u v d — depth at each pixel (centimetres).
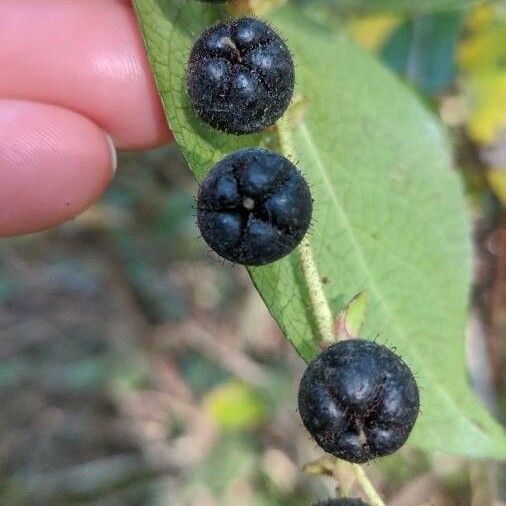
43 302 18
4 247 17
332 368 6
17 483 17
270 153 6
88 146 10
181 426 16
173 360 16
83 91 10
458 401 8
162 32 8
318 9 9
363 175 8
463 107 10
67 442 17
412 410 6
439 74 10
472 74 10
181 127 7
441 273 8
